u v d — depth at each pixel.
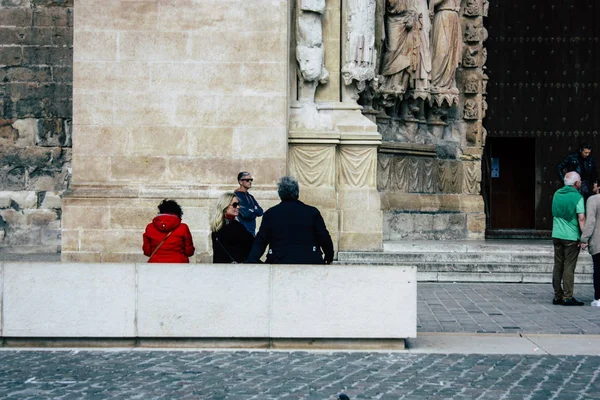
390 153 21.47
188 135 17.67
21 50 20.72
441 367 9.88
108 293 10.91
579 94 26.12
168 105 17.67
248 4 17.64
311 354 10.58
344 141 19.02
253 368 9.79
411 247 19.06
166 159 17.67
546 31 26.12
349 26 19.56
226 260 12.02
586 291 16.33
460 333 11.93
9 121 20.73
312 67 19.03
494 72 26.09
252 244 12.07
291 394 8.61
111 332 10.93
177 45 17.64
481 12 24.23
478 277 17.52
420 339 11.51
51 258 19.50
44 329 10.93
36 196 20.67
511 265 17.80
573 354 10.57
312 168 18.80
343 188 19.08
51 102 20.73
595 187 17.27
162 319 10.89
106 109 17.64
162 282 10.88
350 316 10.82
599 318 13.23
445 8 22.92
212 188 17.64
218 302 10.87
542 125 26.09
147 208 17.48
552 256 18.23
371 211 18.95
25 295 10.94
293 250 11.09
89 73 17.64
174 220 11.96
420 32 22.08
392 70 21.55
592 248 14.44
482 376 9.42
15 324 10.93
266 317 10.84
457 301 14.98
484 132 24.28
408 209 21.88
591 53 26.14
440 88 22.94
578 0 26.11
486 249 18.84
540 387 8.95
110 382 9.10
